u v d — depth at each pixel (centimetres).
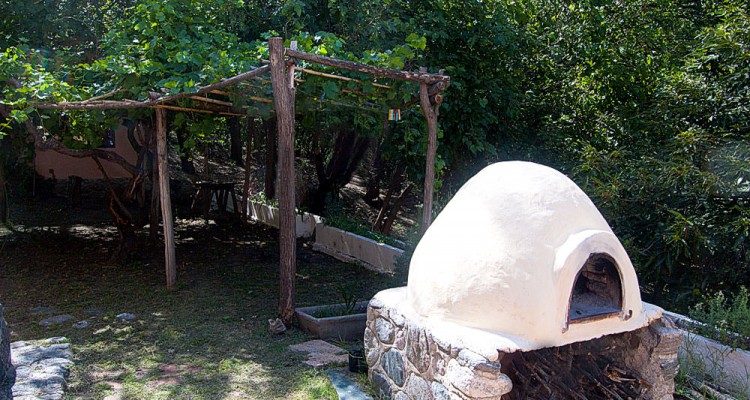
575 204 392
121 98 696
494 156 953
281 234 617
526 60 998
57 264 883
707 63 746
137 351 556
